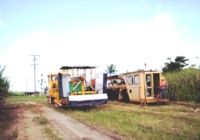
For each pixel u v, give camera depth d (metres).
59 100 25.56
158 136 12.45
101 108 25.27
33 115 22.08
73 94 24.61
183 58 45.09
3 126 16.91
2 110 25.02
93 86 25.52
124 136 12.69
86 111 23.30
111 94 35.09
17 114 22.95
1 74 22.09
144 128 14.46
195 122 15.98
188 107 23.95
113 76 34.28
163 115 19.09
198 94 27.81
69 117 20.08
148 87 27.34
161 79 27.58
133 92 29.12
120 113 20.80
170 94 30.52
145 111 21.83
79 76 25.66
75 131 14.40
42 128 15.49
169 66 44.97
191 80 28.66
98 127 15.23
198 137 12.08
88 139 12.36
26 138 13.02
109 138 12.42
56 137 12.81
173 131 13.49
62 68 25.59
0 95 22.36
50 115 21.59
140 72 27.59
